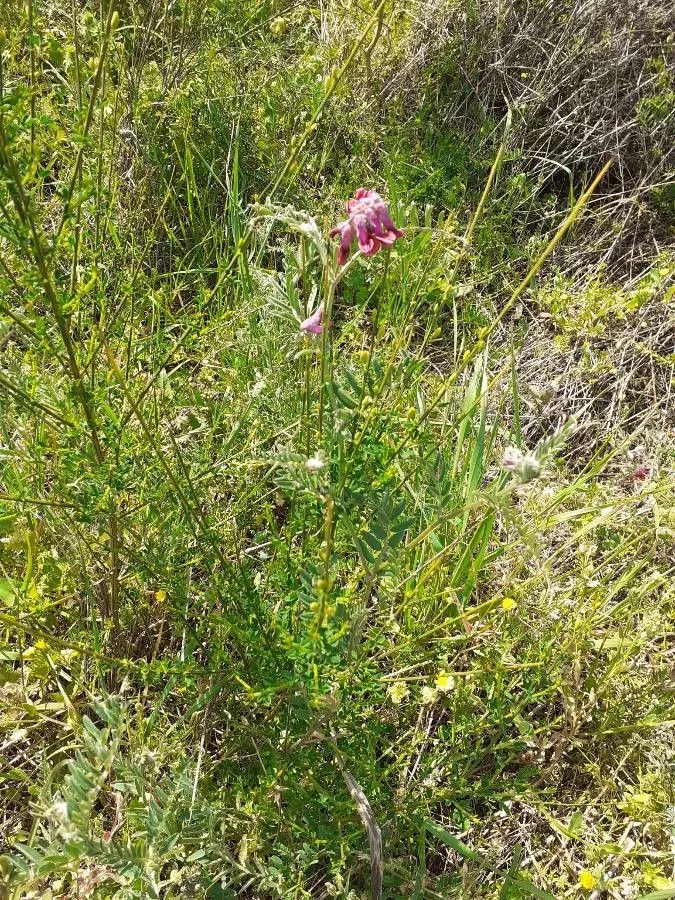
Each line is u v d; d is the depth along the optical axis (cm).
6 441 48
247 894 41
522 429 64
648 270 74
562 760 47
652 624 48
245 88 75
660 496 51
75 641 45
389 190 67
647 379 67
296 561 41
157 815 33
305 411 41
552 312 68
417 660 44
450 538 50
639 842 43
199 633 44
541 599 48
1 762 43
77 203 35
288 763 40
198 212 71
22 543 48
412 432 37
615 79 78
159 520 45
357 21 82
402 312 56
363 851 39
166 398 49
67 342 35
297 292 44
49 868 31
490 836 44
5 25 49
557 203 79
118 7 68
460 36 82
